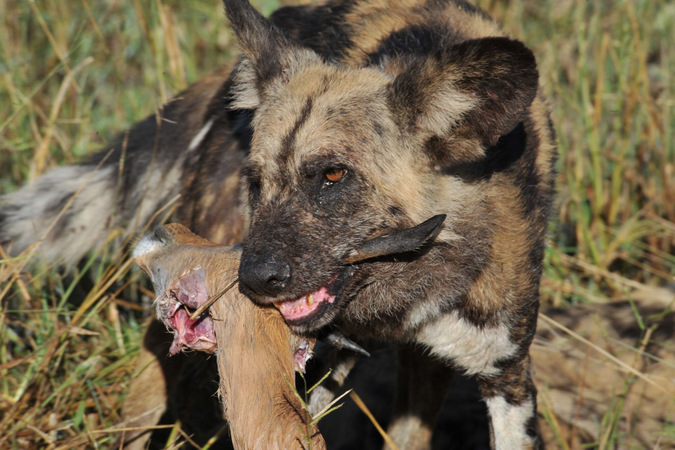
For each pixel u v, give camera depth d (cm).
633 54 1151
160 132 948
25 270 927
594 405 880
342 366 802
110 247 973
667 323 958
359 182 653
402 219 665
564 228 1109
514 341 748
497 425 775
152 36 1247
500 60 639
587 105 1087
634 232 1072
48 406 810
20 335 908
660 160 1118
